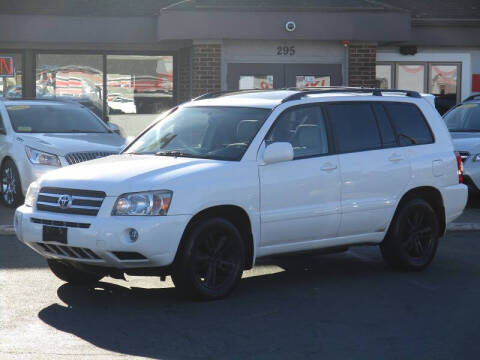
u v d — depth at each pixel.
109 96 21.59
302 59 20.81
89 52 21.45
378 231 9.34
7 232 11.75
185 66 21.05
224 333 6.91
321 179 8.71
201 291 7.92
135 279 9.03
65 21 19.97
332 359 6.23
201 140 8.69
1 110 14.68
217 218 7.99
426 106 9.98
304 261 10.27
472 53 22.94
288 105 8.75
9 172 14.10
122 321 7.25
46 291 8.35
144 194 7.57
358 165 9.04
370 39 20.19
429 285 8.90
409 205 9.53
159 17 19.80
